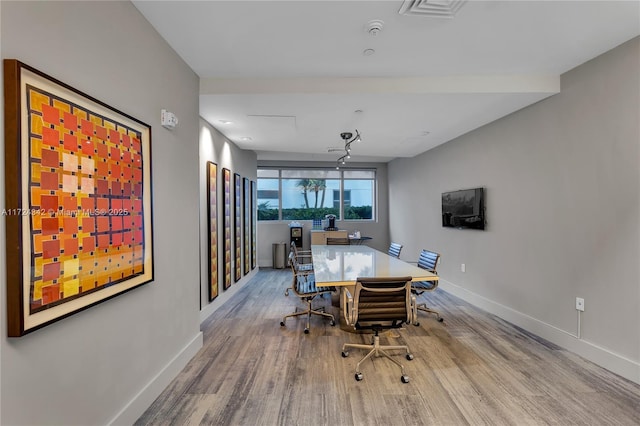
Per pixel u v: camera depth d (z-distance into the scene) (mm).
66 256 1272
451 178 4672
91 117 1420
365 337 3055
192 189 2639
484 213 3898
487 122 3732
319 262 3406
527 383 2223
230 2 1774
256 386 2188
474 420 1834
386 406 1966
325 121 3633
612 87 2357
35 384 1173
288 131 4074
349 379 2281
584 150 2590
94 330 1482
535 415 1876
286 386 2188
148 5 1801
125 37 1728
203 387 2172
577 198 2662
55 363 1262
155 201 2039
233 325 3395
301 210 7621
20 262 1077
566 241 2771
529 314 3207
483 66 2623
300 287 3570
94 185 1435
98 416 1509
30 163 1116
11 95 1061
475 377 2307
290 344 2893
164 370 2139
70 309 1295
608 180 2402
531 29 2064
